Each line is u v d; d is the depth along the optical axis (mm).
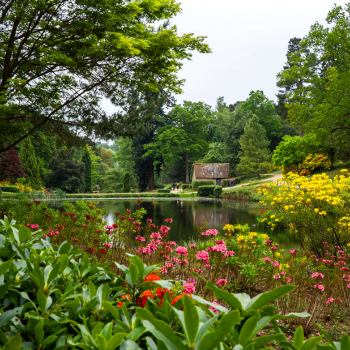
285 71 21281
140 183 43406
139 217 5016
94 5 5770
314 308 2752
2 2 5746
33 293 1087
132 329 889
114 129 8461
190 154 45219
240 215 14133
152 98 8648
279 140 45344
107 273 1278
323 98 18969
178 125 43938
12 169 27703
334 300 2893
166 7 6844
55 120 8398
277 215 6383
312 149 25625
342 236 5391
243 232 4598
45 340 822
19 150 32438
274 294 790
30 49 6609
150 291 1173
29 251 1298
